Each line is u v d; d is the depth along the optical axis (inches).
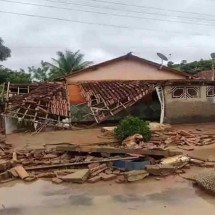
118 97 935.7
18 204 372.5
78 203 368.5
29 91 1074.1
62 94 966.4
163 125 795.4
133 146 605.0
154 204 358.0
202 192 391.9
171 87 932.6
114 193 396.8
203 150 598.2
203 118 965.8
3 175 466.6
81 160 528.7
